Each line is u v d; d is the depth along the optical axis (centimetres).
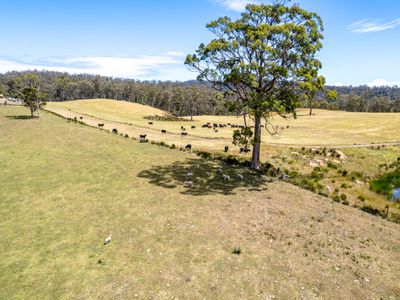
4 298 1323
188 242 1688
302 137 6159
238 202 2252
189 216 1995
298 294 1315
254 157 3312
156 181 2694
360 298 1318
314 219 2066
